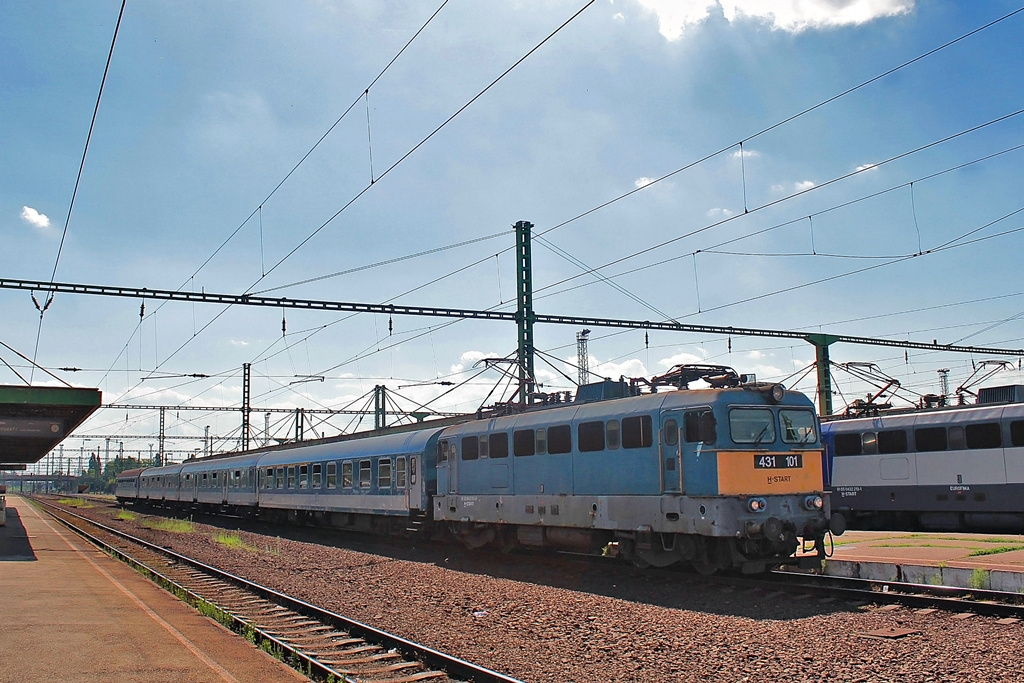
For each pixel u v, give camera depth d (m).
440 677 10.07
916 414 26.80
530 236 32.03
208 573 20.17
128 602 14.47
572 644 11.46
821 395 42.69
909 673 9.51
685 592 15.59
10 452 40.06
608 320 33.16
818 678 9.48
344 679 9.62
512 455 20.97
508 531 21.88
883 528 28.19
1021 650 10.25
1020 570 14.52
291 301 27.72
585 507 18.52
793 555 16.69
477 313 30.56
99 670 9.35
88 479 168.62
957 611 12.55
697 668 10.04
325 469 31.44
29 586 16.39
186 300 26.53
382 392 45.22
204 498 46.06
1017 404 24.14
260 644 11.50
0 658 9.91
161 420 78.25
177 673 9.28
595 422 18.44
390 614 14.26
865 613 12.82
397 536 27.78
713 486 15.55
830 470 29.05
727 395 15.96
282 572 20.67
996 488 24.27
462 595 15.81
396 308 29.16
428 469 24.94
